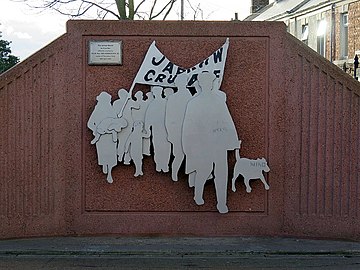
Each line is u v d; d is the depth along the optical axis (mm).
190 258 8867
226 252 8992
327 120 9719
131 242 9477
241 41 9750
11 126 9625
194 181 9656
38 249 9008
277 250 9047
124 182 9750
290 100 9742
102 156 9656
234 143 9617
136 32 9703
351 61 28219
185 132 9586
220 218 9766
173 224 9750
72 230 9742
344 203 9734
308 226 9766
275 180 9742
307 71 9719
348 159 9711
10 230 9656
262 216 9773
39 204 9711
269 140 9742
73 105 9688
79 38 9695
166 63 9656
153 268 8312
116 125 9617
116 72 9734
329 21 30781
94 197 9758
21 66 9602
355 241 9703
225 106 9617
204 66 9664
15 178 9656
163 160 9641
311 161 9742
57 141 9695
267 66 9750
